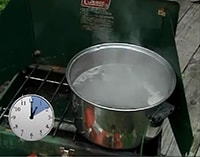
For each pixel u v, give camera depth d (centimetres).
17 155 136
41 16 150
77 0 143
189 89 211
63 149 131
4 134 131
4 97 149
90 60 145
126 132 125
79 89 136
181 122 139
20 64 157
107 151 130
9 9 140
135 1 138
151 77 143
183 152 140
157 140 139
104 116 121
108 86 138
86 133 130
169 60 144
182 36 254
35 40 157
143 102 132
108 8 143
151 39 146
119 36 150
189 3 289
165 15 139
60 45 157
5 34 143
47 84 158
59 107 149
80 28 151
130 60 148
